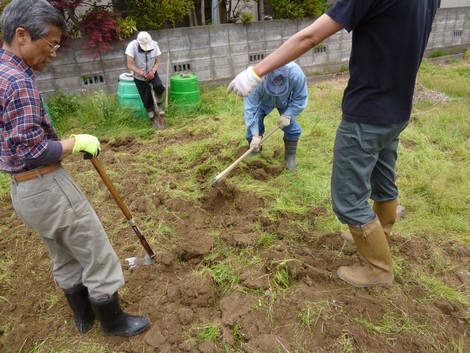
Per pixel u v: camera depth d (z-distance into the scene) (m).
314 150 4.45
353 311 2.17
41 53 1.57
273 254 2.59
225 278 2.46
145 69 5.23
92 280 1.91
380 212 2.52
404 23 1.67
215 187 3.54
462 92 6.64
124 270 2.59
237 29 7.11
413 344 2.00
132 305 2.32
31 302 2.43
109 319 2.04
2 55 1.52
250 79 1.92
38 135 1.51
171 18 6.59
